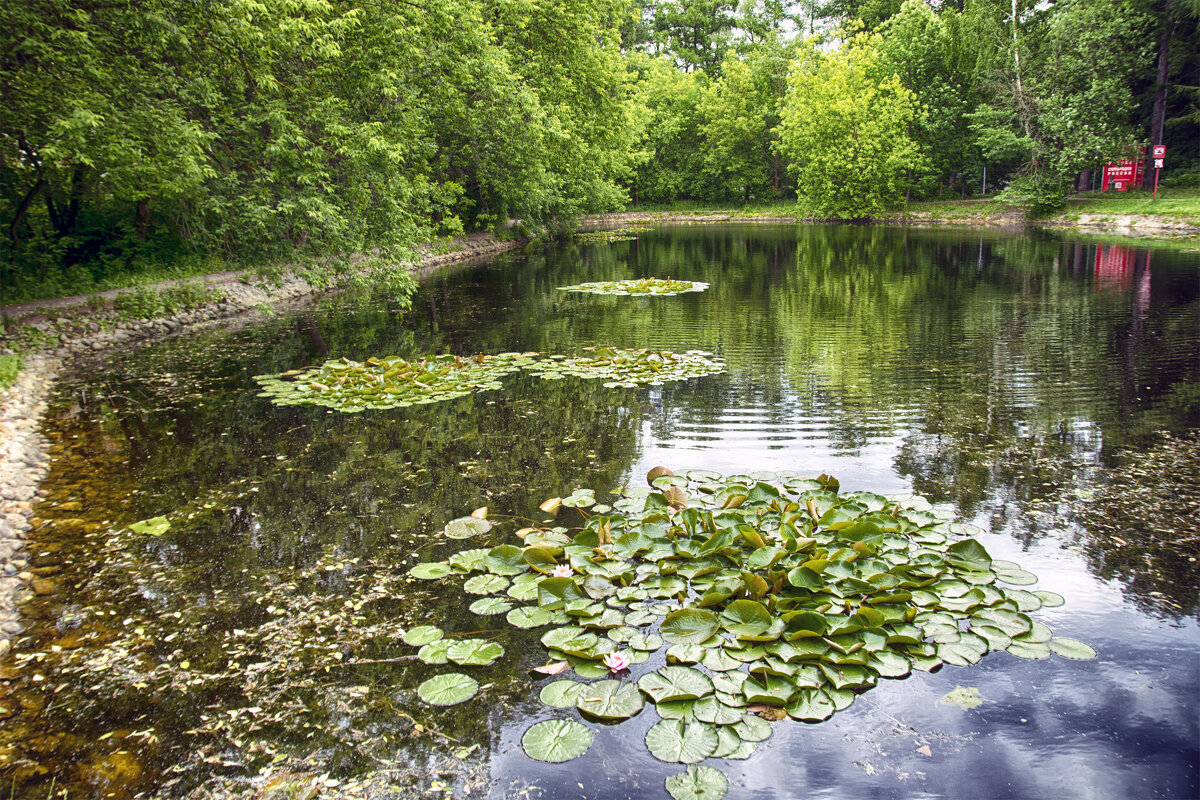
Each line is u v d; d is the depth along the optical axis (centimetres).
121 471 564
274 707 294
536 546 398
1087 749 262
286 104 1052
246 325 1238
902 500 462
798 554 383
